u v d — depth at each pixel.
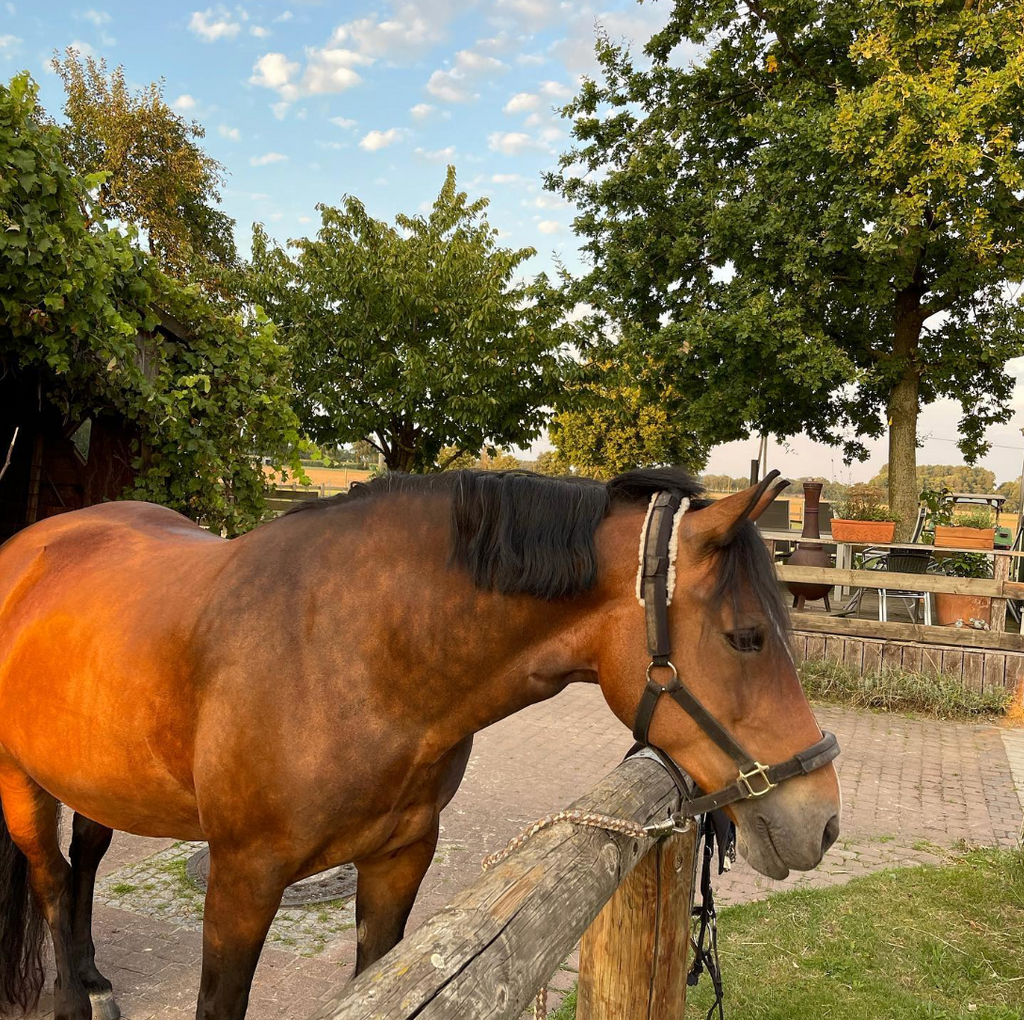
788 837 1.43
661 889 1.74
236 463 3.97
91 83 20.36
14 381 3.43
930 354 12.41
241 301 14.72
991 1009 2.78
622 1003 1.76
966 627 8.35
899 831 4.49
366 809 1.68
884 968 3.03
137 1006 2.64
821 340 11.19
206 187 21.89
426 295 14.09
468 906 1.09
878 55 10.61
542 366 14.41
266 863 1.68
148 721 1.84
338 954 2.99
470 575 1.65
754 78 13.04
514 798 4.79
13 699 2.16
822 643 8.24
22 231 2.68
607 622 1.59
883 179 10.28
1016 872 3.75
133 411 3.42
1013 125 10.27
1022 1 10.09
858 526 9.68
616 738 6.21
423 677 1.68
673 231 12.88
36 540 2.52
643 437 22.97
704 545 1.50
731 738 1.46
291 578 1.77
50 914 2.46
